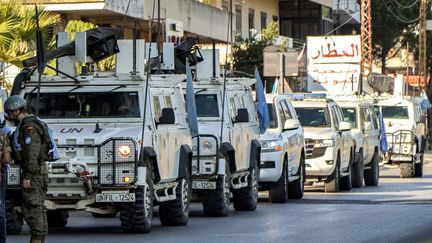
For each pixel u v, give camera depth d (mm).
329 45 94438
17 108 25016
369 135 55969
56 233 30672
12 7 43250
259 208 39906
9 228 29641
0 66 43562
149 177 29812
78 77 31125
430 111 104750
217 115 37281
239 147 37594
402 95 67688
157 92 31781
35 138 24719
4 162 24234
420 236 29531
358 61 93812
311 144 48094
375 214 36656
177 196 32562
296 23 120312
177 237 29141
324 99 50094
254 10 107188
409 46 139750
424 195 46969
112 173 28672
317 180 48844
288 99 46031
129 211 29328
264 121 40906
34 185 24750
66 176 28391
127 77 31094
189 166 33656
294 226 32438
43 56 28250
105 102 30906
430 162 84750
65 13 59000
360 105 55844
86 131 29281
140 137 29078
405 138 62938
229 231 30953
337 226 32375
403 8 134500
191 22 74062
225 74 36812
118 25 63438
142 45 31500
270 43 93312
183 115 34000
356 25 140375
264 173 41312
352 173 53469
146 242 27875
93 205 29703
